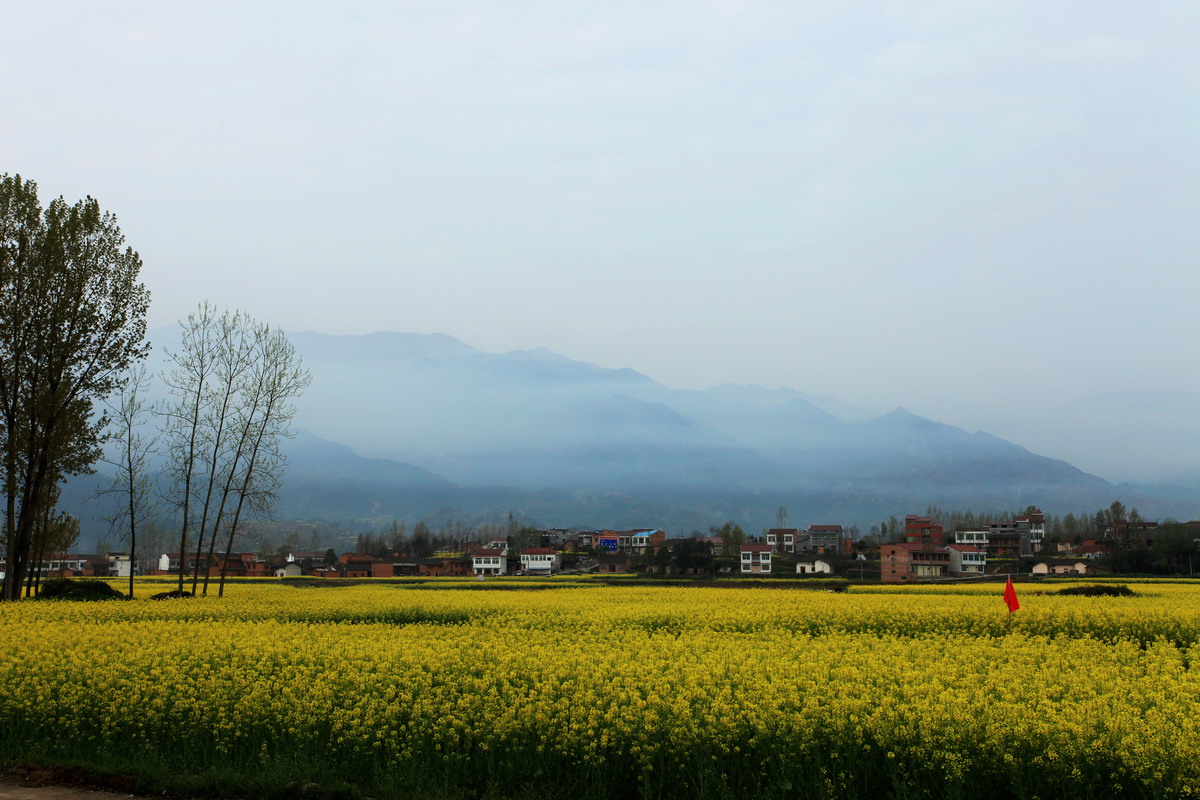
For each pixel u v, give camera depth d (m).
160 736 17.23
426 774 14.86
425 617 34.59
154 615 33.75
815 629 29.66
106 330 45.59
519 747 14.91
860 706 14.77
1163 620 28.31
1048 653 20.70
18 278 42.91
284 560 142.38
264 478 46.88
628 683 17.33
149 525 77.88
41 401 42.91
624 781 14.55
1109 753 12.82
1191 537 111.56
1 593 42.59
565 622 30.83
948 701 14.90
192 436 46.56
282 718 16.41
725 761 14.17
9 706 17.95
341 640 23.34
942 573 114.94
